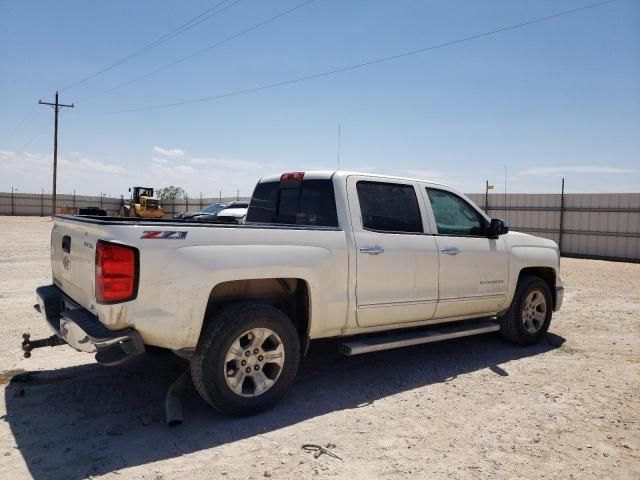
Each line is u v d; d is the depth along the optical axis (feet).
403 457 10.44
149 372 15.43
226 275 11.80
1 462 9.88
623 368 16.84
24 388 13.94
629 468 10.16
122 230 10.81
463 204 18.02
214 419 12.14
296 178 16.08
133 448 10.59
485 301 17.90
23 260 41.34
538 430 11.89
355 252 14.24
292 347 12.87
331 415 12.57
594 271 46.93
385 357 17.80
